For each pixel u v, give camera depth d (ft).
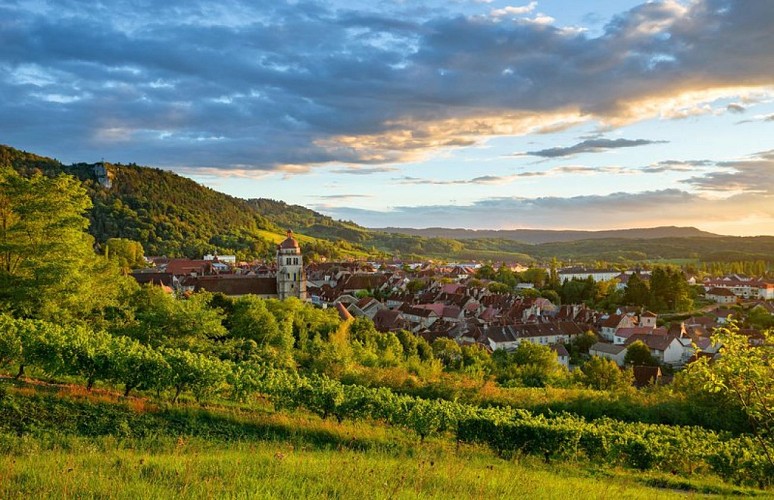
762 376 57.98
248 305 233.35
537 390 161.99
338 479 57.62
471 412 111.96
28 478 50.80
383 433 109.09
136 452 74.38
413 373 197.88
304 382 121.80
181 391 125.70
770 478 91.76
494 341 380.37
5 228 147.95
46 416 90.63
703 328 425.69
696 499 73.92
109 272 175.01
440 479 62.49
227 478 53.93
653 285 549.13
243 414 110.83
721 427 129.49
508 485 63.10
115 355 112.57
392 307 555.69
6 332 110.42
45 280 136.46
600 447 100.94
